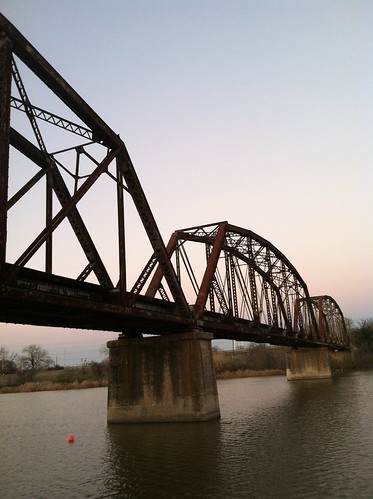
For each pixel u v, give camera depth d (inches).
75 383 3796.8
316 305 3346.5
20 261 518.3
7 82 506.9
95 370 4493.1
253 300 1633.9
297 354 2913.4
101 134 768.9
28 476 693.9
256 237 1807.3
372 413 1119.6
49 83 645.3
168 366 1013.2
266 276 1961.1
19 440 1085.1
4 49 517.7
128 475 633.0
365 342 4963.1
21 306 605.9
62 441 998.4
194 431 901.8
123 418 1032.2
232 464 653.9
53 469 724.7
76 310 662.5
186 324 996.6
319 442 791.7
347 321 5565.9
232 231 1550.2
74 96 681.0
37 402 2431.1
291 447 757.9
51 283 623.8
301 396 1729.8
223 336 1521.9
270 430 938.1
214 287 1330.0
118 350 1069.1
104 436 946.1
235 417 1168.8
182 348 1007.0
